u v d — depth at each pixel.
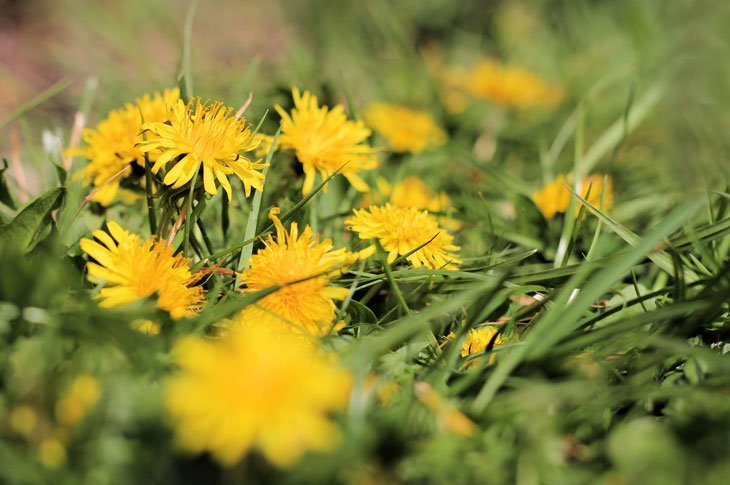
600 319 0.48
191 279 0.47
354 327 0.48
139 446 0.42
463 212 0.58
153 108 0.51
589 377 0.45
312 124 0.51
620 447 0.42
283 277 0.46
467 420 0.44
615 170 0.70
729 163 0.59
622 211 0.58
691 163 0.66
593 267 0.47
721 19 0.98
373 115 0.68
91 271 0.45
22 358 0.43
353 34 1.12
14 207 0.52
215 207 0.54
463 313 0.49
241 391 0.41
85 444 0.42
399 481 0.42
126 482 0.42
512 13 1.21
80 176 0.52
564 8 1.26
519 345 0.46
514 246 0.56
